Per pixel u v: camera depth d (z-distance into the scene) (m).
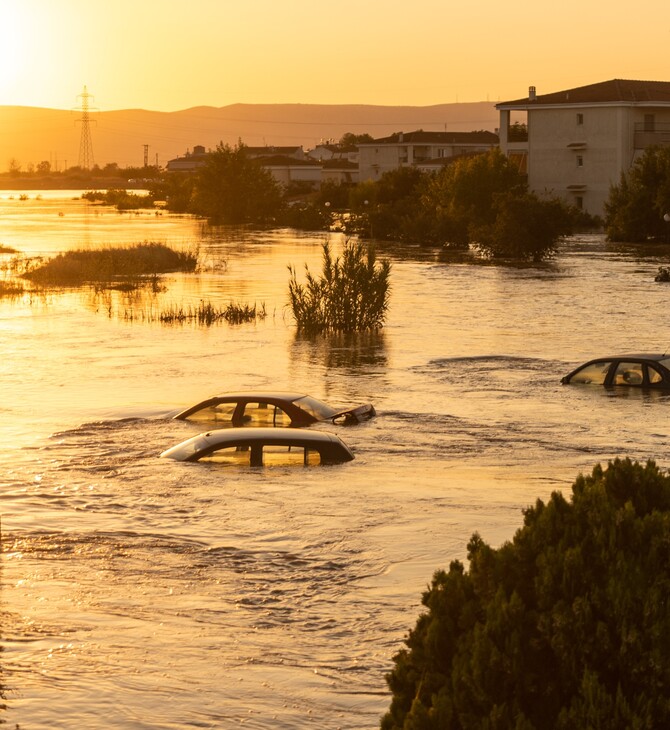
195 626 11.95
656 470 6.98
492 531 15.83
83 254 81.56
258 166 175.00
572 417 26.70
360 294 46.94
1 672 10.52
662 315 51.38
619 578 6.15
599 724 5.76
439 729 6.08
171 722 9.37
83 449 22.73
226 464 20.69
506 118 134.38
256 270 80.19
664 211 104.69
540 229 89.56
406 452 22.19
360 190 162.12
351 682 10.38
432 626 6.65
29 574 13.92
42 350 40.75
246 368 36.19
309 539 15.56
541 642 6.14
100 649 11.20
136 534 15.94
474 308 55.09
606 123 122.19
